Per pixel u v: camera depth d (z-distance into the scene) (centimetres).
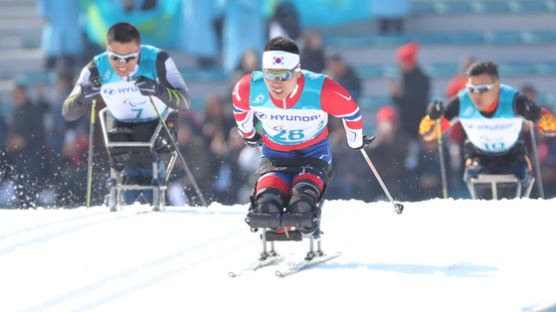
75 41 4659
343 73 3891
